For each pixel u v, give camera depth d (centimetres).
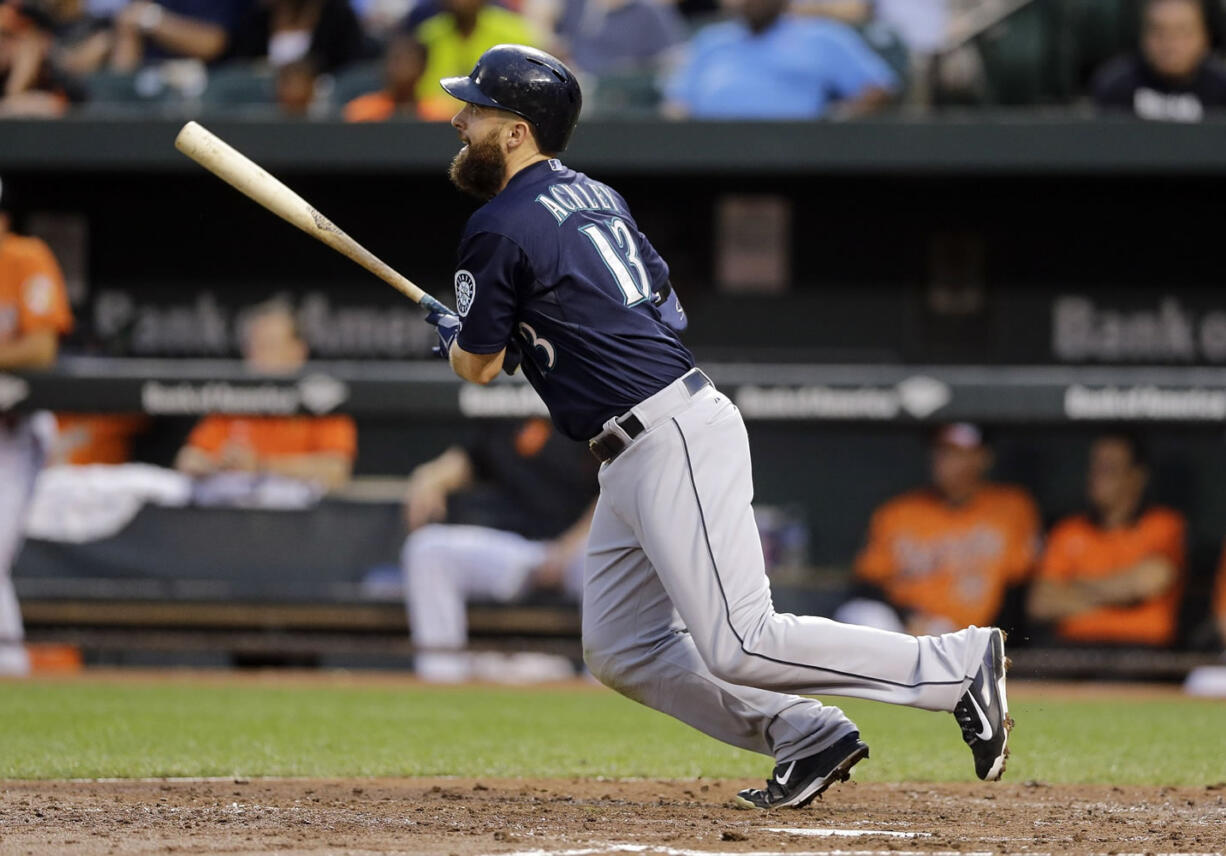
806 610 3216
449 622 3161
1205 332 3444
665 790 1669
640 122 3225
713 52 3475
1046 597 3228
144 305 3512
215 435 3222
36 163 3272
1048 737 2253
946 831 1331
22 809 1393
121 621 3152
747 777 1820
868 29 3506
